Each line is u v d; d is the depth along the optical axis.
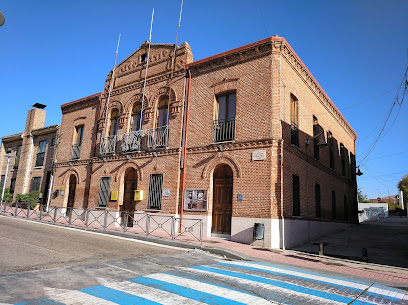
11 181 27.03
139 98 17.45
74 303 4.40
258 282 6.15
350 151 25.53
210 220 13.21
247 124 12.94
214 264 7.81
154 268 6.86
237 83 13.66
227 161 13.09
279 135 12.17
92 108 20.48
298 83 14.76
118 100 18.67
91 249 8.79
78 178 19.77
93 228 13.89
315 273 7.50
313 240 14.45
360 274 7.74
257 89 12.99
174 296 4.97
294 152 13.39
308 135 15.51
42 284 5.14
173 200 14.36
